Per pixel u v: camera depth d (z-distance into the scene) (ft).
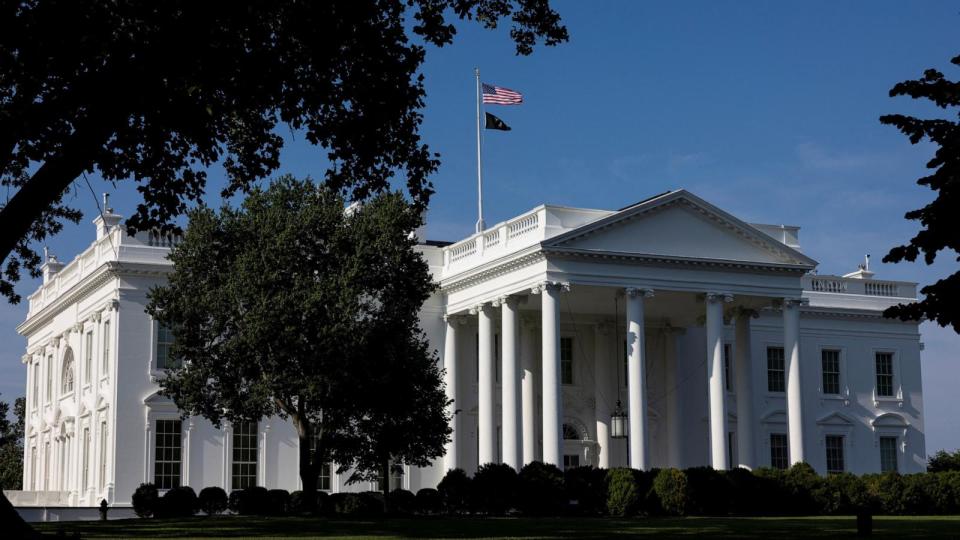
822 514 179.32
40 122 84.94
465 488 171.22
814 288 239.09
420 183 102.68
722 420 184.96
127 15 87.15
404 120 100.78
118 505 184.34
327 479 199.41
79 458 202.80
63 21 83.82
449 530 118.11
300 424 154.71
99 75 85.51
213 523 134.00
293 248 151.84
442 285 204.44
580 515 166.40
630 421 179.63
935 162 96.07
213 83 90.79
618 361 211.82
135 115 94.07
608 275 181.98
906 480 186.80
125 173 98.22
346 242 155.63
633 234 184.24
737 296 192.65
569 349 211.61
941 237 94.38
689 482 170.71
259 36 91.30
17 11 85.30
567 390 209.05
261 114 101.19
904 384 244.22
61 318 224.33
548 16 102.06
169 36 85.10
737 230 190.49
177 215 99.76
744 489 175.11
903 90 97.19
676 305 201.77
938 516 171.94
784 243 202.08
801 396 192.85
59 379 224.53
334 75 97.19
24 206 82.43
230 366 149.07
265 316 144.05
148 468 187.52
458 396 203.82
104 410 191.93
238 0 85.81
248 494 172.45
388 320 154.20
